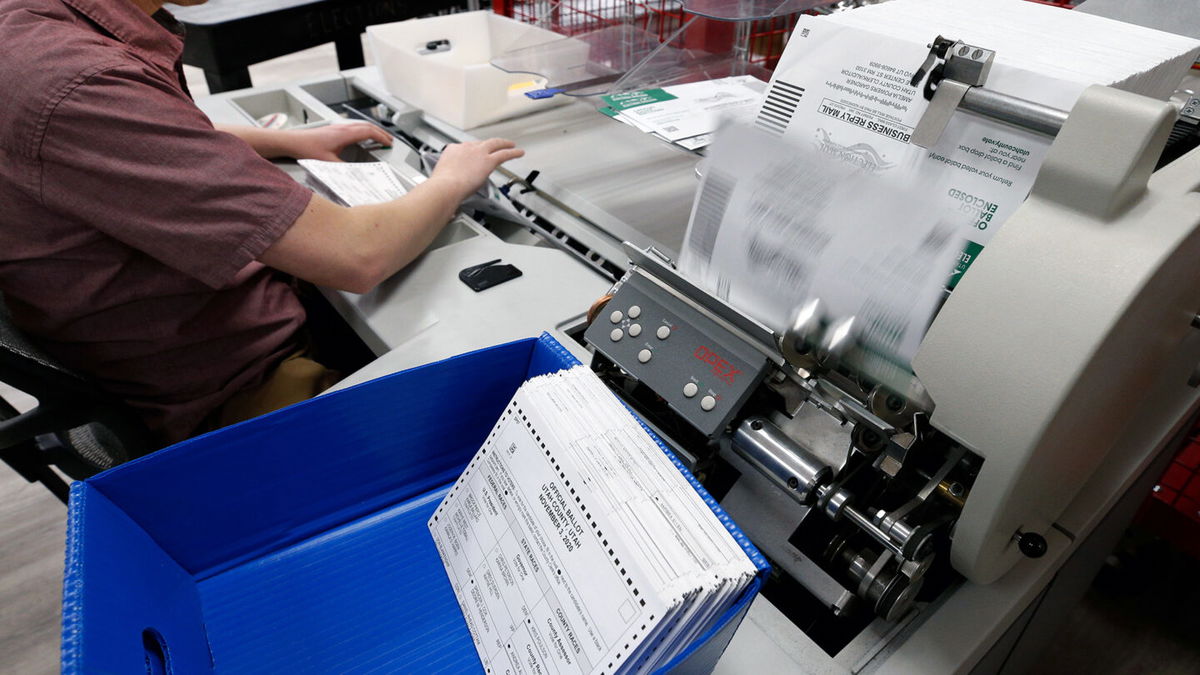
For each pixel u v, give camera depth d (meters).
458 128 1.30
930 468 0.54
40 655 1.25
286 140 1.23
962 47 0.50
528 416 0.58
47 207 0.76
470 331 0.86
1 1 0.73
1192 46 0.56
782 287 0.55
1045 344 0.40
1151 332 0.46
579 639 0.48
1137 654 1.29
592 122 1.32
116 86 0.72
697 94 1.08
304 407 0.62
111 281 0.83
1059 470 0.50
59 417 0.79
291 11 1.69
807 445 0.57
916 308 0.47
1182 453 1.19
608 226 0.97
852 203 0.52
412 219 0.95
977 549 0.48
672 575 0.44
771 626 0.57
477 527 0.62
